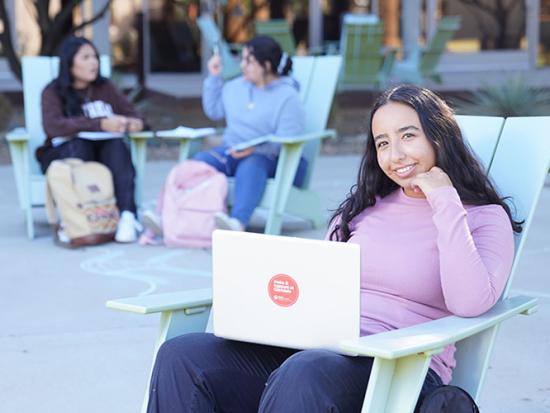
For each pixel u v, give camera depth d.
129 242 6.59
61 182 6.45
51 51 12.41
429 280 2.92
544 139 3.34
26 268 5.95
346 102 15.51
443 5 16.78
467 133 3.53
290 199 6.83
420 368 2.56
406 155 2.94
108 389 3.97
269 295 2.74
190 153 6.94
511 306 2.91
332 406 2.59
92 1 15.40
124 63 15.94
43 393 3.94
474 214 2.97
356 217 3.16
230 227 6.25
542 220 7.17
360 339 2.54
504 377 4.03
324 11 16.56
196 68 16.16
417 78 13.05
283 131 6.38
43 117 6.69
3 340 4.58
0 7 12.24
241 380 2.91
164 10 15.99
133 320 4.88
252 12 16.28
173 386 2.87
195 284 5.54
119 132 6.67
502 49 17.00
